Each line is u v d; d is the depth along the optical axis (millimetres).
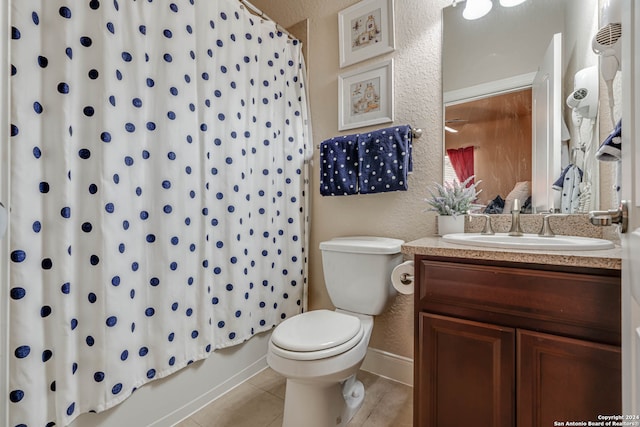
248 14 1547
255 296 1577
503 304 846
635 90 526
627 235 580
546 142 1230
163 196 1153
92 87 963
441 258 957
